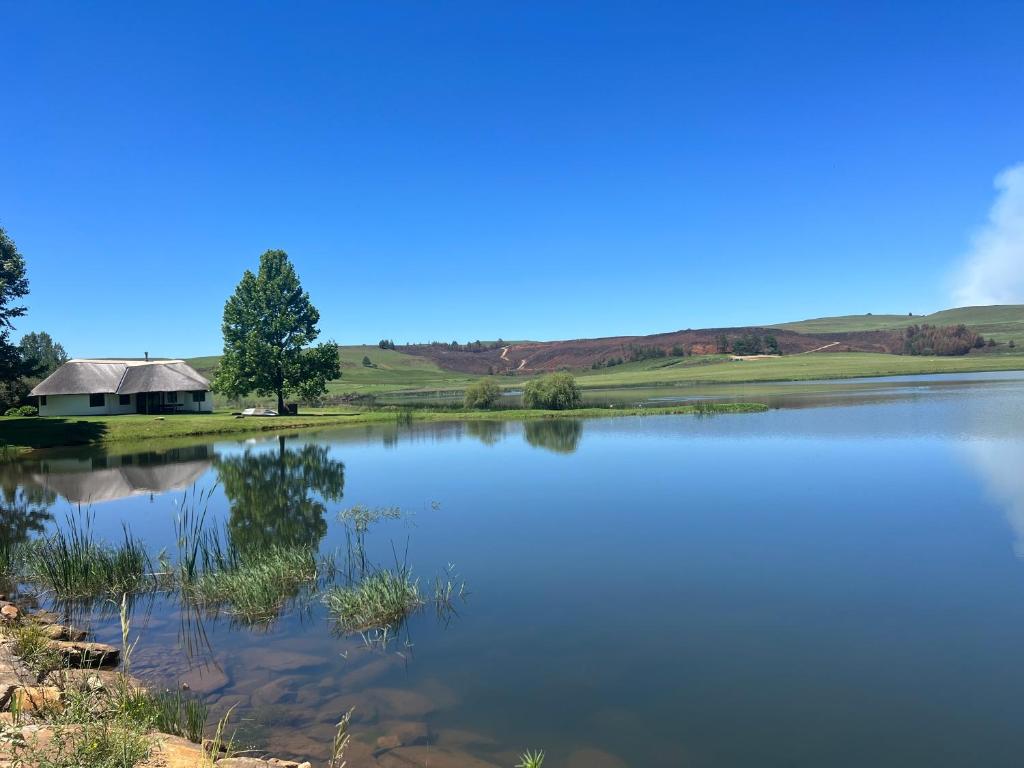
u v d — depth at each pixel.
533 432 41.16
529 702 8.23
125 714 6.26
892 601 11.48
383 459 31.25
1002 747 7.20
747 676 8.88
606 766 6.82
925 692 8.41
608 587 12.47
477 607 11.58
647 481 23.17
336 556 14.88
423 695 8.41
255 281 59.75
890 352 169.50
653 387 99.69
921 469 23.61
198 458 32.97
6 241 39.72
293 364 59.47
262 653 9.88
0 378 39.34
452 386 134.50
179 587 13.17
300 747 7.11
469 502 20.62
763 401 59.12
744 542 15.23
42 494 24.02
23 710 6.43
